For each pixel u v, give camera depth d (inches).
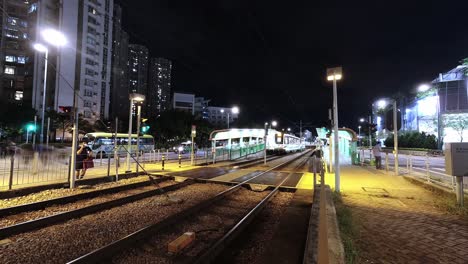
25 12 2755.9
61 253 214.1
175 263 203.5
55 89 2481.5
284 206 380.2
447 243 212.8
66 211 314.0
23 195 386.3
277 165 886.4
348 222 250.4
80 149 499.2
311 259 169.5
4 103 1704.0
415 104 2060.8
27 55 2632.9
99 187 461.4
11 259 202.2
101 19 2847.0
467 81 1636.3
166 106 6151.6
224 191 436.8
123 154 1207.6
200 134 2209.6
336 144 416.5
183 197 420.8
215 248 222.8
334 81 439.2
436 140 1738.4
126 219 302.8
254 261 212.5
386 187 446.3
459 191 313.7
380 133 2711.6
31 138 1913.1
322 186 237.5
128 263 202.7
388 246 207.2
